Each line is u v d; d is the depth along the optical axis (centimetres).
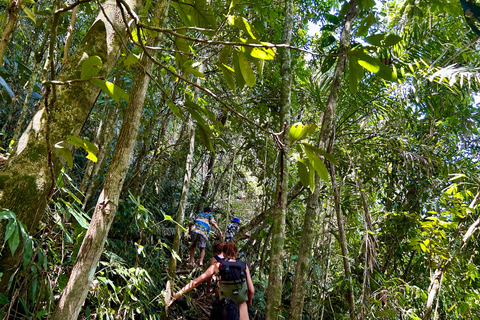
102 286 221
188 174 331
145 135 355
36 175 129
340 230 296
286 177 244
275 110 402
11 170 127
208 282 402
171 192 554
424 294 279
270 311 223
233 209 717
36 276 150
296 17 468
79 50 138
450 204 297
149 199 429
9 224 114
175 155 446
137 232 356
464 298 294
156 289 326
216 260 293
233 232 524
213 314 264
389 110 364
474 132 405
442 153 385
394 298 287
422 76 323
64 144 92
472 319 288
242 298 279
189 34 267
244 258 463
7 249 135
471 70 235
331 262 375
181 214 319
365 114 393
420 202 373
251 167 451
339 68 281
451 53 348
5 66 285
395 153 383
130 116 112
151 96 319
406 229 368
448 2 194
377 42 81
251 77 90
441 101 379
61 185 153
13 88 292
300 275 241
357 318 281
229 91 419
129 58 91
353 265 357
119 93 73
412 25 344
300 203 438
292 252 361
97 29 139
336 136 375
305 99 438
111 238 332
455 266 278
